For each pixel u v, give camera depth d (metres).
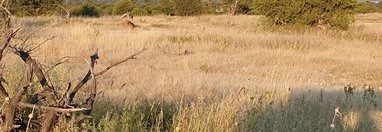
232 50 14.88
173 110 4.96
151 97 5.75
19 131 3.33
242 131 4.34
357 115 5.43
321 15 22.91
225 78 8.98
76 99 4.06
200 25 28.67
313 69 11.65
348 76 11.26
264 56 13.49
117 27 24.22
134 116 4.17
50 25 19.47
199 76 8.91
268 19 23.84
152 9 55.16
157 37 16.36
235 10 52.84
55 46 11.84
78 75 7.25
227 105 4.78
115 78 8.18
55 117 3.21
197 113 4.47
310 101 6.09
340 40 19.45
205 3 59.53
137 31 19.41
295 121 4.85
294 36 18.73
